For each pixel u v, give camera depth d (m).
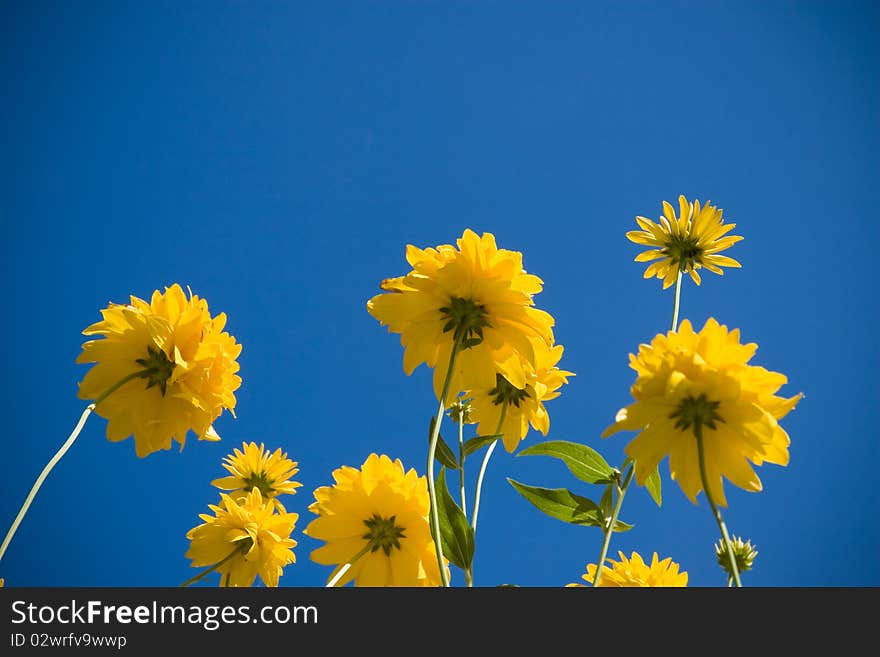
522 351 1.02
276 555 1.14
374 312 1.02
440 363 1.03
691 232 1.29
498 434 1.07
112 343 1.06
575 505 1.07
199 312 1.06
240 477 1.29
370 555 1.01
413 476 1.03
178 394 1.04
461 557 1.01
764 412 0.91
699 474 0.92
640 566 1.13
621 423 0.92
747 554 1.18
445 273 1.01
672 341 0.93
